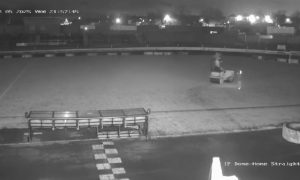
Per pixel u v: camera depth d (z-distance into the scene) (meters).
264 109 18.39
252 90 22.66
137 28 51.91
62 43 42.28
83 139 13.63
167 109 18.25
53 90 22.08
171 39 45.94
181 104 19.25
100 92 21.72
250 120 16.62
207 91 22.23
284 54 35.84
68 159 11.91
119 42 43.59
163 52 39.03
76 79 25.52
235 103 19.53
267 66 31.77
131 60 34.78
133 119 14.09
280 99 20.45
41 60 34.03
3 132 14.35
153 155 12.45
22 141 13.38
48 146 12.98
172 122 16.19
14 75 26.66
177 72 28.56
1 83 23.89
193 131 15.08
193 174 10.97
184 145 13.48
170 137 14.32
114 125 14.02
